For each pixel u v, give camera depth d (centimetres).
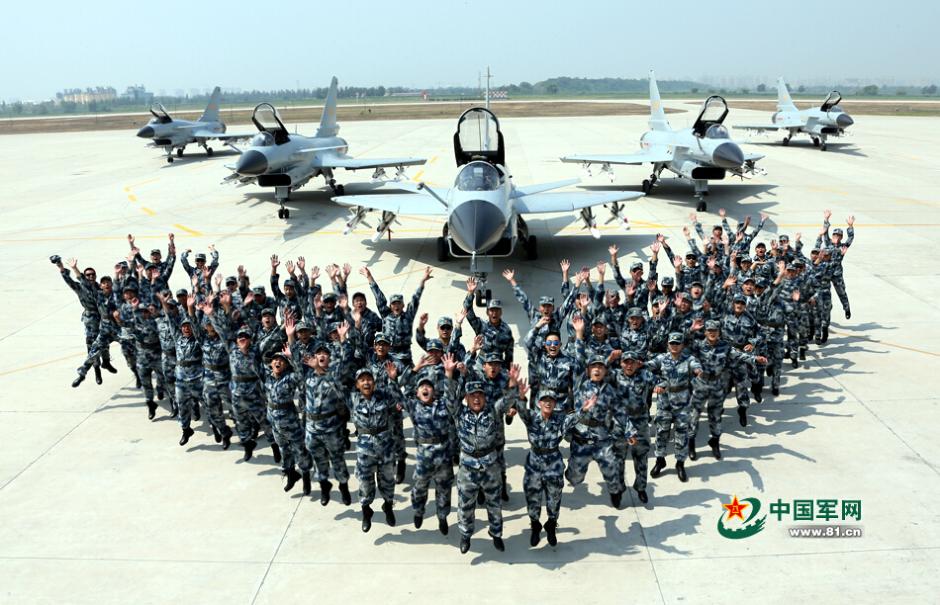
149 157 4200
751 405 861
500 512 580
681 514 640
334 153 2550
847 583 539
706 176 1980
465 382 605
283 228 1997
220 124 4550
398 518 655
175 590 554
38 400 938
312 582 559
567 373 673
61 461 772
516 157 3453
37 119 12388
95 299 941
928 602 515
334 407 643
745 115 7125
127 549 610
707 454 750
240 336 714
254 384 730
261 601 538
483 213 1168
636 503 662
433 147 4150
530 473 580
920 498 651
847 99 16188
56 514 668
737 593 530
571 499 677
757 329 815
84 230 2020
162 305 812
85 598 547
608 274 1446
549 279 1416
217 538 624
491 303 761
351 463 773
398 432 706
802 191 2345
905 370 945
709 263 918
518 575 561
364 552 598
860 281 1351
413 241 1820
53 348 1128
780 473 702
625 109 9088
